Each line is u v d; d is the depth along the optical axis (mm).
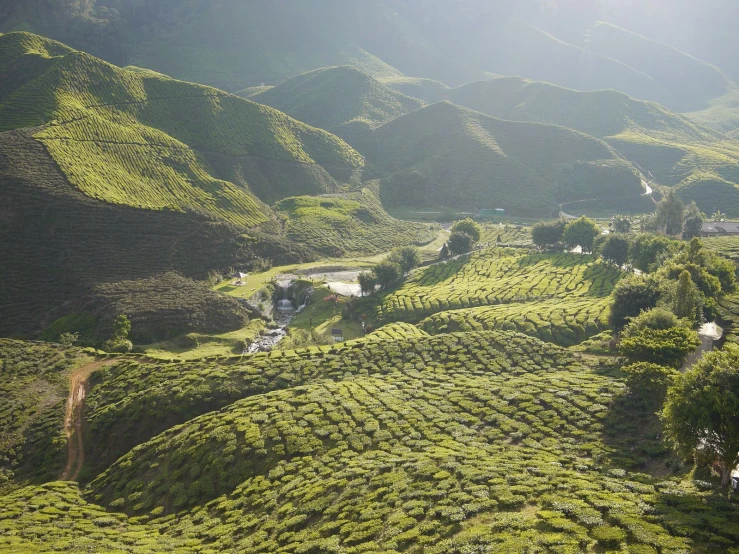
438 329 108875
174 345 110375
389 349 87062
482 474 44969
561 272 138625
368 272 143125
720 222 193250
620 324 89125
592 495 39469
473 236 174250
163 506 56906
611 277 132375
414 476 47344
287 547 41625
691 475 44719
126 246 133625
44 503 58438
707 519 34625
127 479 62938
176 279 129375
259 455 58781
